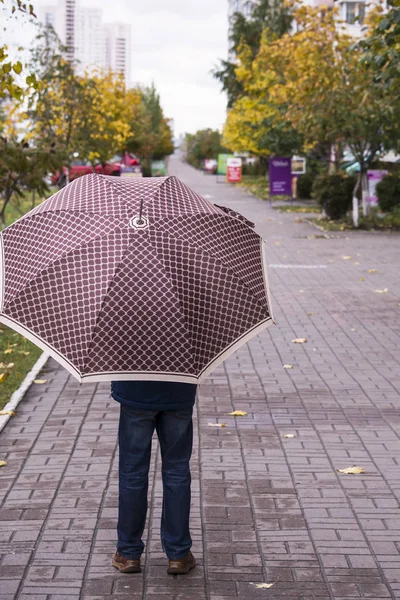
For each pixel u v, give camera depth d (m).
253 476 6.07
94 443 6.76
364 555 4.79
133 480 4.46
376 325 11.89
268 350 10.37
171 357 3.77
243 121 46.50
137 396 4.27
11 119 23.27
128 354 3.75
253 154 58.09
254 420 7.46
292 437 6.96
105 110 33.28
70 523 5.20
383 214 29.86
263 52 30.98
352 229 26.14
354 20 15.09
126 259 3.83
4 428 7.15
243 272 4.06
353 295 14.39
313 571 4.59
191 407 4.38
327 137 25.33
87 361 3.73
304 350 10.37
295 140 37.84
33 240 4.05
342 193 28.03
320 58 25.55
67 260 3.86
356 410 7.79
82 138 31.17
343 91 24.36
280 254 20.20
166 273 3.83
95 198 4.12
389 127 24.55
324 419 7.50
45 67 29.44
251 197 43.84
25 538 4.97
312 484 5.91
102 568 4.61
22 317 3.83
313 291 14.83
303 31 27.33
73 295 3.80
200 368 3.84
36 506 5.46
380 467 6.26
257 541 4.97
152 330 3.75
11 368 9.33
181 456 4.46
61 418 7.46
